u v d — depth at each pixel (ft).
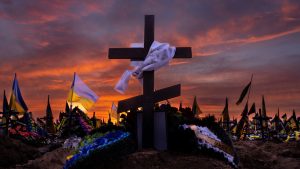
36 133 97.30
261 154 67.10
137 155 38.17
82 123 79.97
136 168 35.86
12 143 66.49
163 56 41.78
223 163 39.17
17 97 96.89
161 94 42.06
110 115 104.37
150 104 41.88
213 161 38.50
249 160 57.26
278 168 55.98
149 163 36.88
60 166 56.59
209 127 41.78
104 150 36.63
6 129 89.15
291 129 147.13
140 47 44.45
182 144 39.99
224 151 40.75
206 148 39.88
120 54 43.68
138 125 41.96
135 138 41.60
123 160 37.14
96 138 38.40
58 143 81.41
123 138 38.32
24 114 97.30
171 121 41.68
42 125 113.29
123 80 44.06
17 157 59.88
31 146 79.87
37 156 65.98
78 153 36.99
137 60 44.14
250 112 120.67
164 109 43.37
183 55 42.86
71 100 82.99
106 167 36.22
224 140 41.88
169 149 40.68
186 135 39.93
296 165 56.75
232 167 40.04
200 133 40.40
